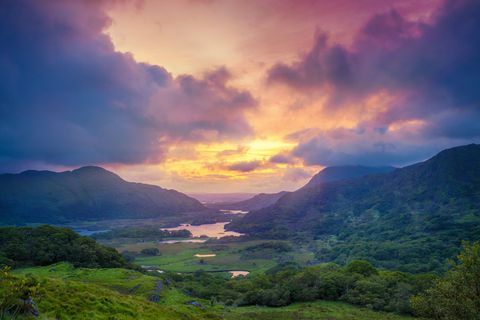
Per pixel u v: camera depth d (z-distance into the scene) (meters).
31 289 38.75
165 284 141.25
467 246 44.12
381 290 139.75
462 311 41.34
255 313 122.81
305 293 148.12
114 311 52.41
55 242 175.62
